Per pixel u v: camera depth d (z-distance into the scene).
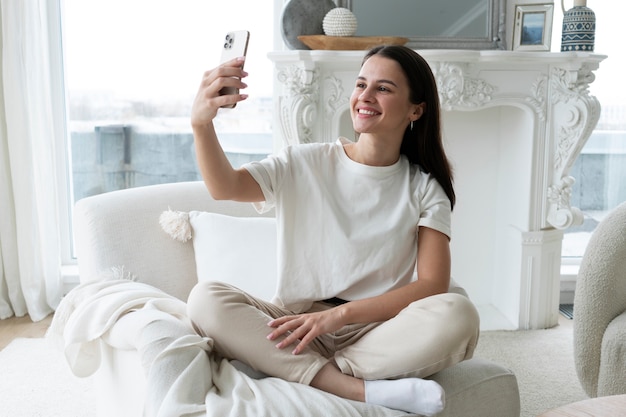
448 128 3.35
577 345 2.07
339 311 1.54
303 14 2.99
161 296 1.72
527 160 3.11
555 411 1.36
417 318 1.46
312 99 2.96
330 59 2.87
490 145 3.38
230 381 1.41
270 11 3.45
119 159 3.53
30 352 2.91
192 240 2.08
